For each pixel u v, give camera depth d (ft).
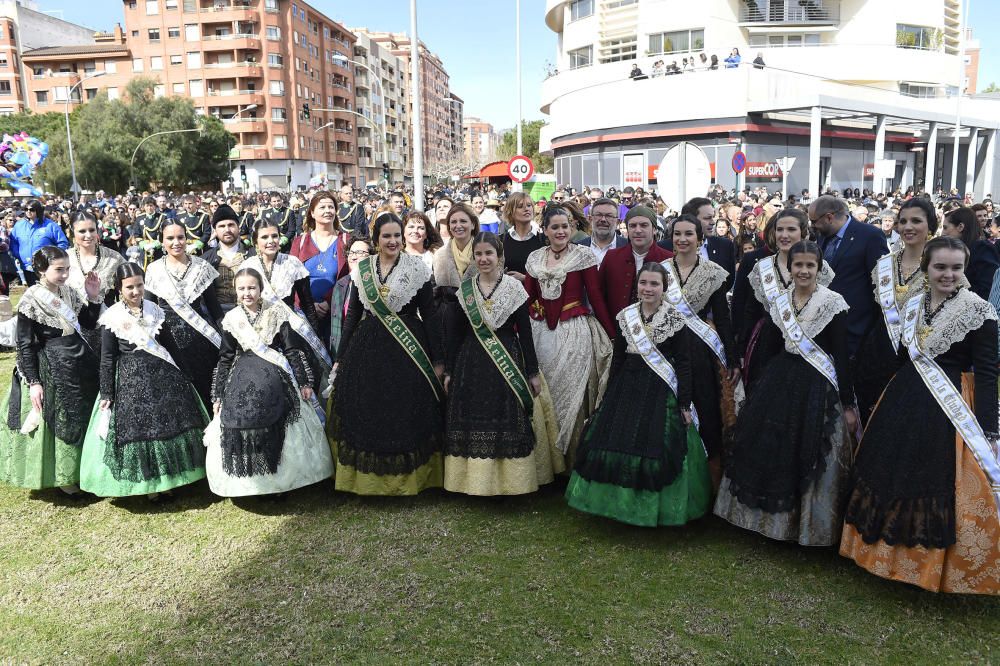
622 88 95.25
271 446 14.17
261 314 14.62
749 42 108.78
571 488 13.48
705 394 13.87
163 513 14.53
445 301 16.33
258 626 10.73
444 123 447.42
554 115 110.22
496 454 14.17
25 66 213.25
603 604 11.14
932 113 95.45
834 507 11.78
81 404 14.80
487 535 13.44
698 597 11.28
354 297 15.05
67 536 13.60
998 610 10.84
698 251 15.56
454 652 10.05
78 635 10.59
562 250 15.49
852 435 12.16
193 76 204.54
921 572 10.55
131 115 164.35
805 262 11.73
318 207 18.58
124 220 49.32
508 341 14.47
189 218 38.24
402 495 14.94
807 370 12.05
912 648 9.98
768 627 10.49
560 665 9.75
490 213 26.81
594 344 15.60
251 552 12.90
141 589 11.77
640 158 96.32
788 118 93.30
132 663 9.96
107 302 16.48
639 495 12.63
